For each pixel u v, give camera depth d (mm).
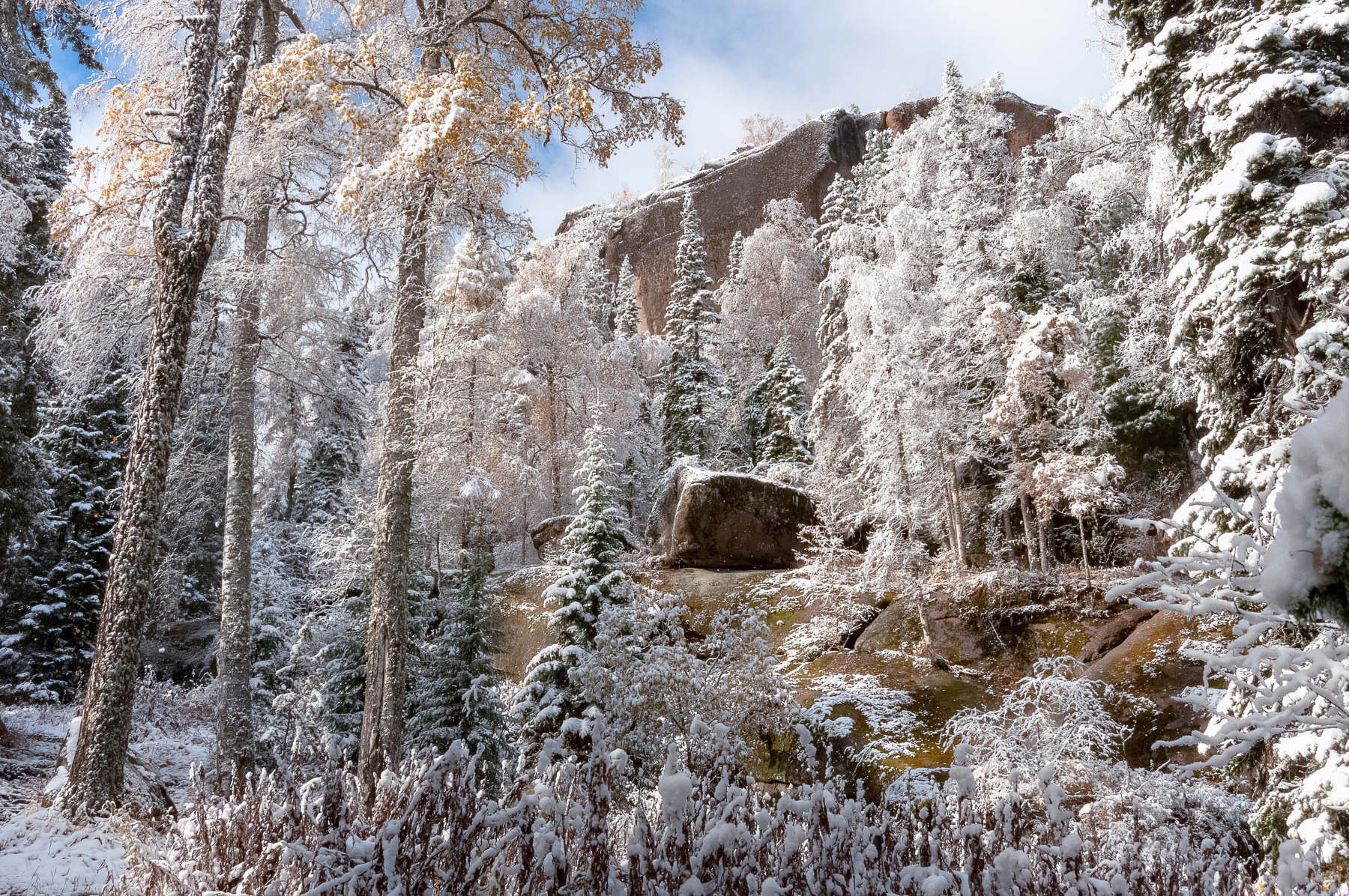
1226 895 4223
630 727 13438
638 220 63062
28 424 15914
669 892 3168
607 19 14359
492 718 14219
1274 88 7402
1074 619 17641
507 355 27312
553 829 3191
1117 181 25438
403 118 12453
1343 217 6840
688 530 25562
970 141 34125
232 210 14602
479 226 13969
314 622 21828
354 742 14867
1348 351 5016
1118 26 16375
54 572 23328
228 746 13289
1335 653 2467
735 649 15016
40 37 14281
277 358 16172
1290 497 1501
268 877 3783
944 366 24047
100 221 12883
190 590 29219
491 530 27594
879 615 20297
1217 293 7559
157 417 9648
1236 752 2605
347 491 31094
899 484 22219
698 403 37125
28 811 8070
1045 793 3475
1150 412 21422
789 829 3365
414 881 3199
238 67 11031
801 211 56312
